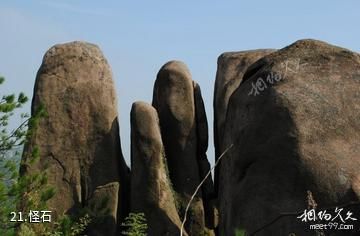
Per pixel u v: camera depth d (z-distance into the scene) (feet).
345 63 49.19
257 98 48.39
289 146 45.16
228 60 68.95
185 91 66.64
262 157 46.42
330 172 43.57
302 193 43.80
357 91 47.37
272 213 44.52
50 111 63.57
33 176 35.65
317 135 45.19
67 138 63.16
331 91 47.19
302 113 45.93
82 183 62.34
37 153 39.91
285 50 50.85
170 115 65.98
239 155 48.16
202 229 62.23
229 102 52.13
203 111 67.97
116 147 64.03
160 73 67.41
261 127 47.03
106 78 65.51
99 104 64.18
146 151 61.72
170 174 65.31
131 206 61.41
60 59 65.46
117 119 65.16
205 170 66.18
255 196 45.96
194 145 65.92
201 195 64.28
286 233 43.27
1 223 33.99
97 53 66.59
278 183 45.09
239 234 17.21
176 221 60.23
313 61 49.29
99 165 62.85
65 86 64.44
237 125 49.39
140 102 63.62
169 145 65.87
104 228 58.65
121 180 63.98
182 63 68.64
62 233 38.52
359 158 44.34
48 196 35.81
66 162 62.59
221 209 52.54
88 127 63.67
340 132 45.47
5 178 35.73
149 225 59.93
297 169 44.37
